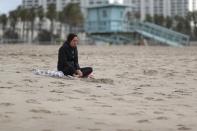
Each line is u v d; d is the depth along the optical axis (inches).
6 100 455.5
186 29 6122.1
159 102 507.8
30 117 382.0
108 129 353.4
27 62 1088.2
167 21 6397.6
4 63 1022.4
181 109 463.8
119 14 4188.0
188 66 1071.0
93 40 4261.8
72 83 633.6
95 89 588.7
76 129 347.9
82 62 1157.1
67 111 419.2
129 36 4220.0
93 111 427.5
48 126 353.1
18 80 633.0
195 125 382.6
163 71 916.0
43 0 7293.3
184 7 7800.2
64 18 5423.2
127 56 1536.7
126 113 426.3
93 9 4311.0
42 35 5605.3
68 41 709.3
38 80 642.2
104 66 1022.4
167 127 371.2
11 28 6097.4
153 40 4168.3
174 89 629.9
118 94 556.7
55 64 1034.1
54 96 506.3
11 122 360.8
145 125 375.2
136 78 762.8
